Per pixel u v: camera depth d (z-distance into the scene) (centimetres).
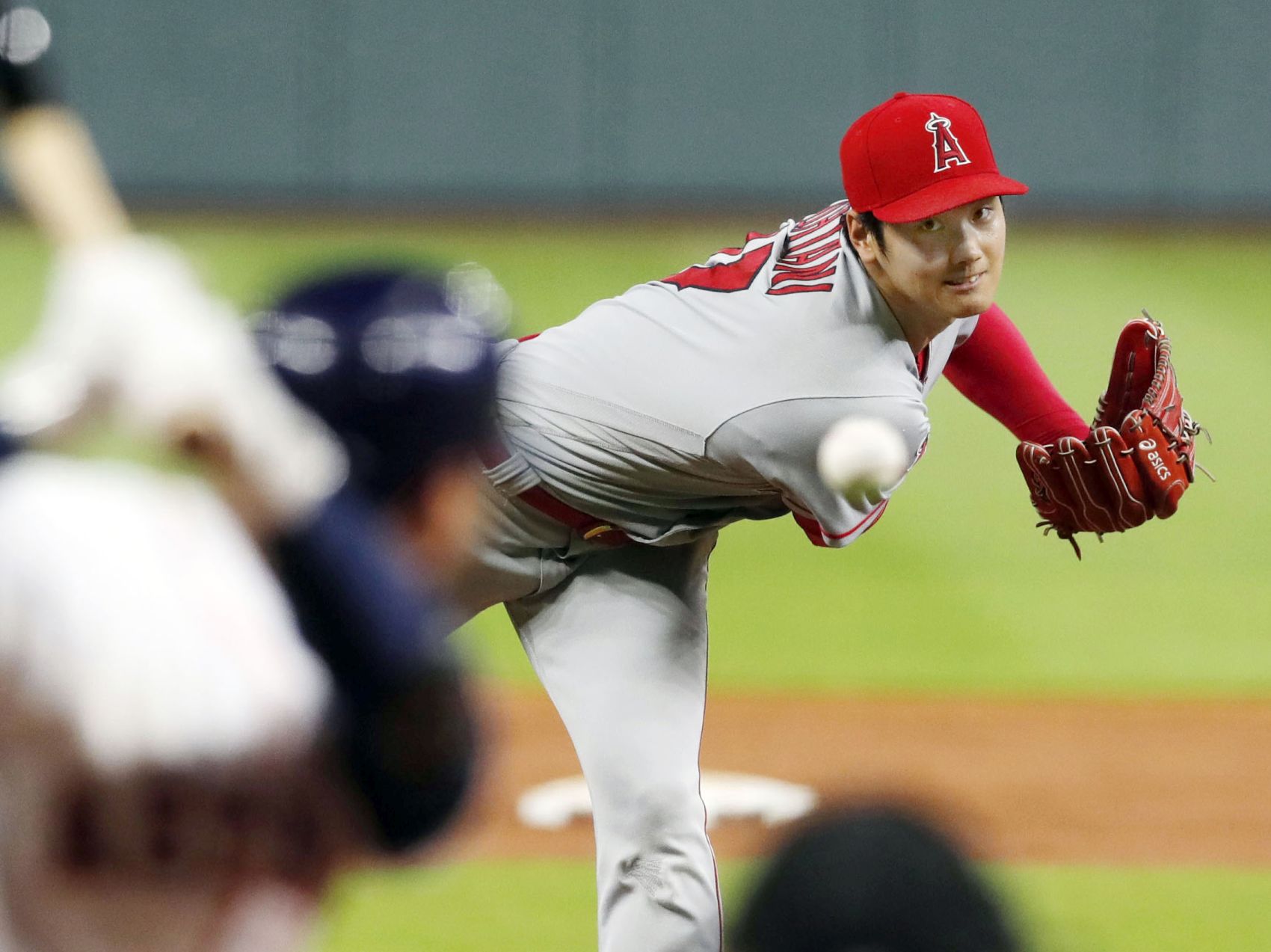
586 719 1305
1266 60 6600
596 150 6675
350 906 1688
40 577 550
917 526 3453
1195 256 5975
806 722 2334
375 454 568
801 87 6638
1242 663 2645
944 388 4553
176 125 6600
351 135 6638
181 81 6569
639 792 1275
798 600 2972
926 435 1266
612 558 1333
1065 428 1473
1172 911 1698
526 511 1308
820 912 428
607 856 1296
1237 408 4306
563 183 6700
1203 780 2114
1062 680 2556
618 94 6638
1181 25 6594
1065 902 1717
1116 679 2561
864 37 6625
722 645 2712
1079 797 2045
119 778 553
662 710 1300
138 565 559
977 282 1179
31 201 586
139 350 516
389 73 6606
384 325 569
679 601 1338
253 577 570
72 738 550
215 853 570
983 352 1470
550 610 1348
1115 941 1617
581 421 1273
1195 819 1977
